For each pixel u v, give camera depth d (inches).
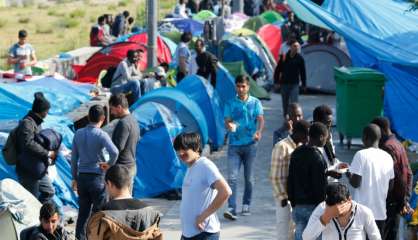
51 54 2137.1
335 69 1104.8
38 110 696.4
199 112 978.1
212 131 1053.2
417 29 1086.4
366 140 593.0
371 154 585.6
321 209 485.1
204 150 994.7
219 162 1007.0
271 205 824.9
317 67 1478.8
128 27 1989.4
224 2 2149.4
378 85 1033.5
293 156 583.5
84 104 940.6
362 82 1032.8
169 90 974.4
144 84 1079.0
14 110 866.8
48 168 713.6
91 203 673.6
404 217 645.9
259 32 1771.7
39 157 688.4
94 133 658.8
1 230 614.2
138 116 871.1
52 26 2736.2
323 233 485.4
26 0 3590.1
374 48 980.6
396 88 1032.8
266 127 1210.6
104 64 1350.9
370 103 1035.9
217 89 1173.1
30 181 690.8
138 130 709.9
